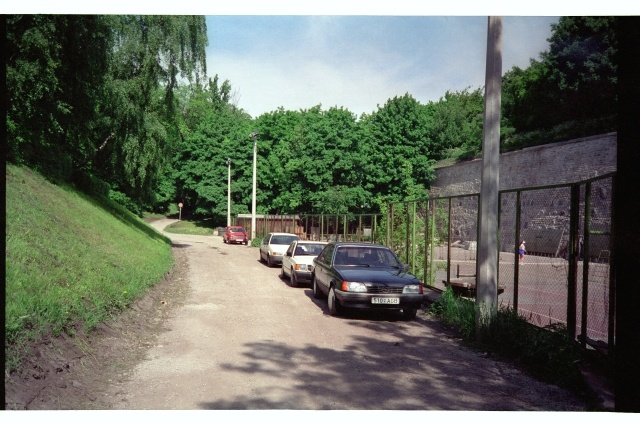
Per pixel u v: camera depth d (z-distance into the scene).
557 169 27.56
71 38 17.75
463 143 51.41
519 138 36.06
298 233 37.59
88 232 14.02
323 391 5.42
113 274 10.59
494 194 8.00
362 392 5.42
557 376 5.89
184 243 37.56
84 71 18.95
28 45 14.59
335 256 11.27
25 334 5.36
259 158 56.97
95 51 18.94
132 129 23.50
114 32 21.50
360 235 22.89
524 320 7.84
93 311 7.56
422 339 8.17
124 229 20.16
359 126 44.31
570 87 32.50
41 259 8.41
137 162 24.50
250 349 7.20
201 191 59.84
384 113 45.38
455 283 11.34
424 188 44.97
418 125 45.53
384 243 18.22
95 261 10.88
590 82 31.28
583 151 25.81
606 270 8.16
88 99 19.92
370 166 43.50
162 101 25.62
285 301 11.89
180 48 23.89
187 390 5.36
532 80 35.72
